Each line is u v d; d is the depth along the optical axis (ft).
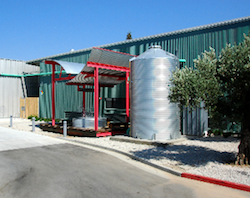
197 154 27.25
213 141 35.32
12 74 86.53
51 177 19.97
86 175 20.53
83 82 55.06
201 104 40.83
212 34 42.39
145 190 17.28
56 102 72.95
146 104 36.50
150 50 38.91
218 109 22.34
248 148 22.36
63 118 70.64
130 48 54.49
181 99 22.34
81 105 65.77
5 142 36.83
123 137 38.04
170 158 25.79
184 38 46.03
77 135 43.70
